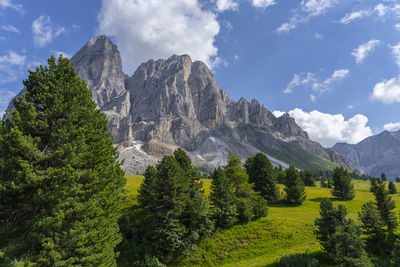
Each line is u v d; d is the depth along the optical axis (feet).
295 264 89.30
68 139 65.98
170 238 109.81
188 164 168.86
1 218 57.82
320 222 101.50
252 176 234.17
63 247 58.13
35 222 54.75
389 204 124.16
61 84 73.41
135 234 123.03
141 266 101.40
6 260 49.52
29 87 73.77
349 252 86.17
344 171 259.39
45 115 69.05
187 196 132.87
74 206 61.77
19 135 56.29
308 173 388.98
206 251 114.21
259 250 113.80
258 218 146.41
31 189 58.80
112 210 79.41
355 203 226.38
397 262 79.92
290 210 190.90
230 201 139.64
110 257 70.08
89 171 67.92
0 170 57.31
